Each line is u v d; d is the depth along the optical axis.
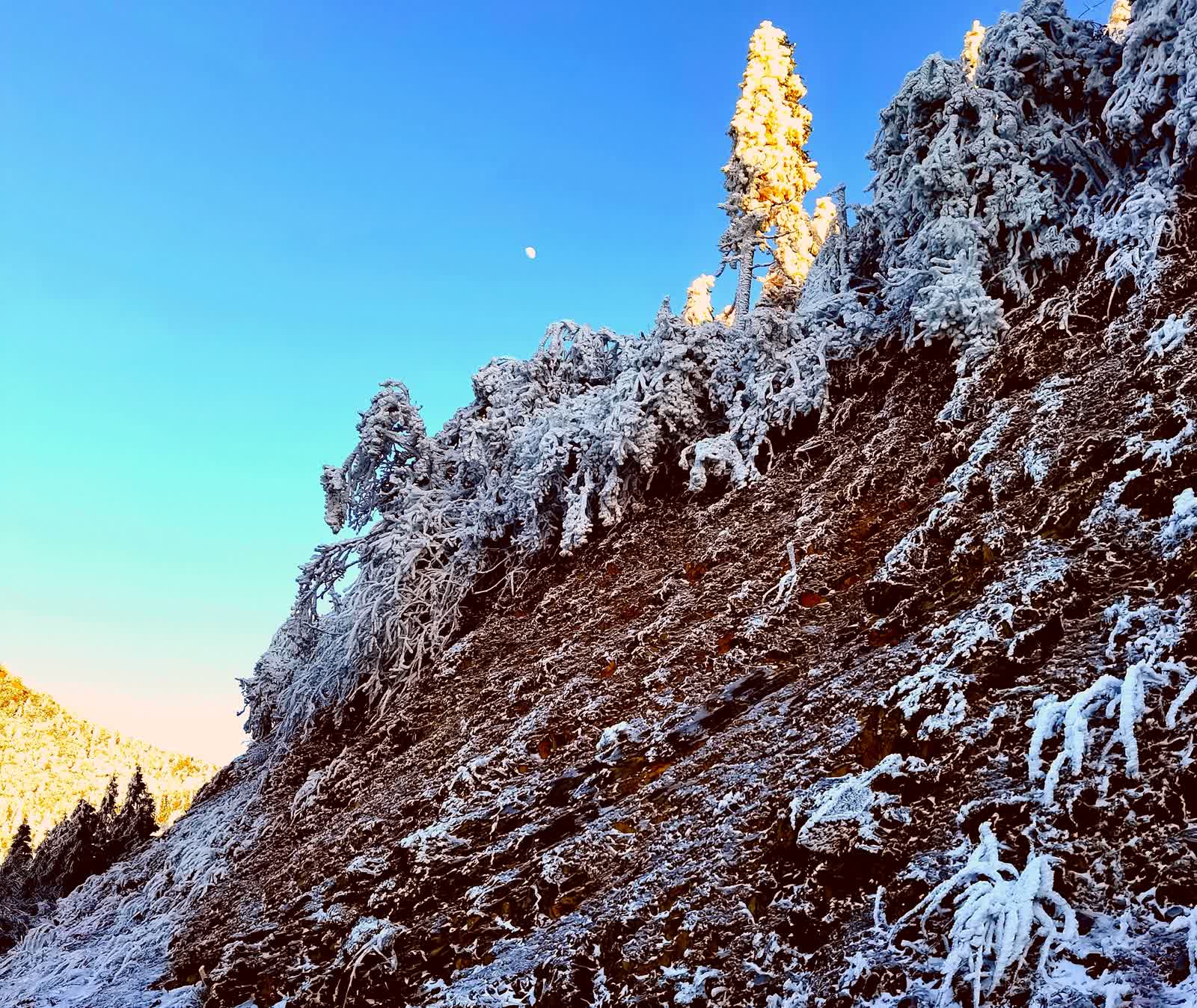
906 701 4.62
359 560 14.02
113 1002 8.95
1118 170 7.78
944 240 8.30
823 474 8.51
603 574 10.32
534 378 15.03
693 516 9.95
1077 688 4.02
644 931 4.60
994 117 8.48
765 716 5.86
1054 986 2.89
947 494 6.34
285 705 13.91
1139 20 7.27
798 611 6.89
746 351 10.66
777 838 4.51
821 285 10.84
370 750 10.77
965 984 3.13
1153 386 5.60
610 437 11.09
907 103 9.37
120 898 13.98
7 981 12.63
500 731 8.42
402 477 14.85
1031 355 7.18
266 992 6.96
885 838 3.99
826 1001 3.51
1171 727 3.48
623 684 7.61
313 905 7.70
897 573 6.09
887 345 9.43
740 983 3.92
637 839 5.50
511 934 5.50
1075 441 5.73
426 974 5.71
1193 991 2.65
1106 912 3.07
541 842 6.19
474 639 11.58
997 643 4.55
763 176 18.03
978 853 3.51
